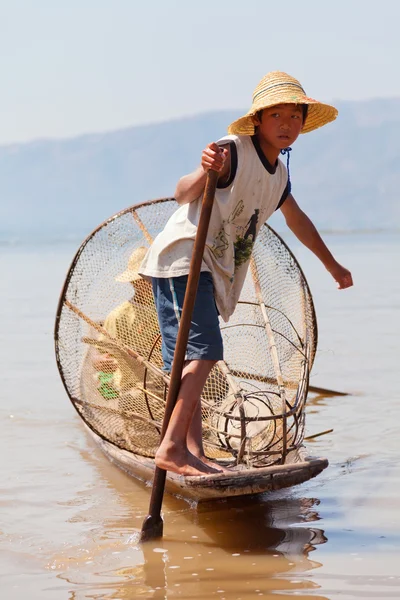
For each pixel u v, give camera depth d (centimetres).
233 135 749
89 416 955
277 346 955
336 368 1445
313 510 798
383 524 752
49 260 4409
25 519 779
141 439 935
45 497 845
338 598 596
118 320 974
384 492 841
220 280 768
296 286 963
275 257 975
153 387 955
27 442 1055
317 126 832
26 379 1423
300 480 739
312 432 1067
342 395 1260
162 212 1000
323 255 901
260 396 942
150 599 600
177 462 719
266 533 738
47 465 959
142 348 970
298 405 848
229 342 990
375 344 1658
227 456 892
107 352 964
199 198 760
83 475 922
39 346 1734
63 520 777
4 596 607
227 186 739
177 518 784
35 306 2356
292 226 888
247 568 657
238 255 786
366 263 3581
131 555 689
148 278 812
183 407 724
